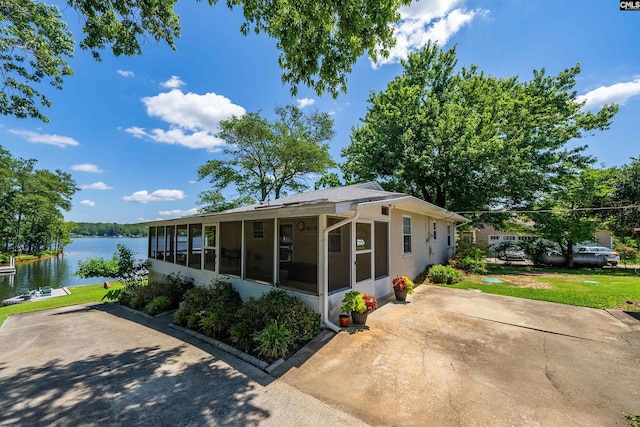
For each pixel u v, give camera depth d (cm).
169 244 937
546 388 281
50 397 293
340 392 287
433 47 1539
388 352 370
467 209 1445
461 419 239
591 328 442
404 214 823
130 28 505
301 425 239
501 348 375
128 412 263
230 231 651
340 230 518
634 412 241
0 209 2895
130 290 877
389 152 1374
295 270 503
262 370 344
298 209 444
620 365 324
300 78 438
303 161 2005
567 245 1327
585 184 1259
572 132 1338
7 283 1905
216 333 479
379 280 643
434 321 484
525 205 1411
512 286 789
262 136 1928
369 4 340
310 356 367
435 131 1302
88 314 734
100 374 346
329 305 478
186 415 256
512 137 1331
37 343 490
